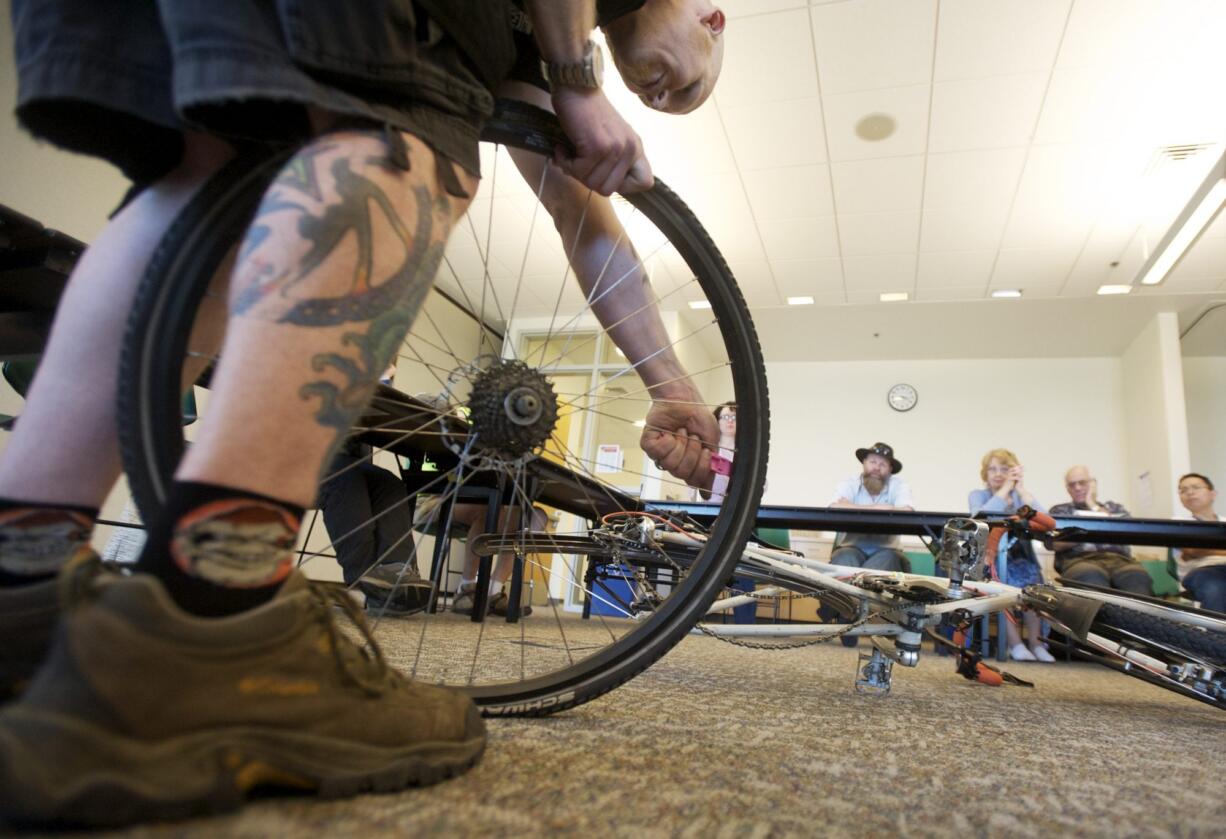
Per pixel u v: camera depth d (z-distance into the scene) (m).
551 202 0.87
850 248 5.21
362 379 0.39
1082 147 3.91
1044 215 4.57
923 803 0.49
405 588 1.68
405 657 1.08
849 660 1.98
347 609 0.43
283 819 0.32
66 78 0.41
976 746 0.75
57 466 0.43
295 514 0.37
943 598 1.21
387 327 0.41
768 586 1.38
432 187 0.45
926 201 4.54
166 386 0.44
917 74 3.52
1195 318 5.91
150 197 0.48
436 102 0.46
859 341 6.90
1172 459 5.61
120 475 0.47
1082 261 5.09
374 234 0.40
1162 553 4.65
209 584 0.34
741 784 0.50
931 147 4.04
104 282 0.46
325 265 0.38
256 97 0.36
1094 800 0.54
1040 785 0.58
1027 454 6.71
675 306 5.39
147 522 0.42
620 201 0.91
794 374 7.50
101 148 0.46
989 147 3.99
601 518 1.26
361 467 1.87
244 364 0.35
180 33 0.36
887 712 0.99
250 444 0.35
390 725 0.41
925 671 1.86
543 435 0.70
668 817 0.40
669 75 0.82
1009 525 1.41
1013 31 3.21
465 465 0.76
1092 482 4.62
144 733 0.28
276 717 0.34
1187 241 4.41
